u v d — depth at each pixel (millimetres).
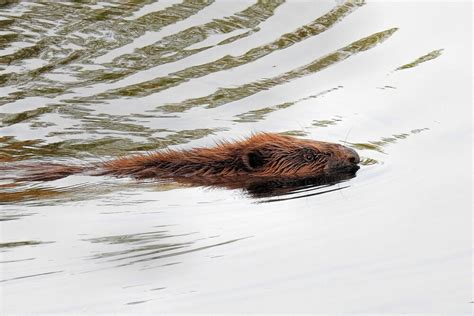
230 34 59469
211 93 53750
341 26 60219
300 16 61625
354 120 50594
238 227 39250
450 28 59344
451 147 47156
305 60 56906
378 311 32812
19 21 60625
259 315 32438
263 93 53656
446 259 36375
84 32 59531
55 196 42375
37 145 48438
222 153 46094
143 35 59312
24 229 38875
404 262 36250
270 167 45688
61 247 37156
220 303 33344
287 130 49938
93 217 40188
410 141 48188
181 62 56656
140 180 44531
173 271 35375
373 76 54844
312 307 33188
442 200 41500
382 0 63406
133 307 32938
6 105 51938
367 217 40156
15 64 56000
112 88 53969
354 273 35469
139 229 38906
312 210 41094
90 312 32406
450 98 51938
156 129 50156
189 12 62094
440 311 33000
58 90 53594
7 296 33500
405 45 57688
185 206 41562
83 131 49844
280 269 35625
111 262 35969
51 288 34062
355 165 46156
